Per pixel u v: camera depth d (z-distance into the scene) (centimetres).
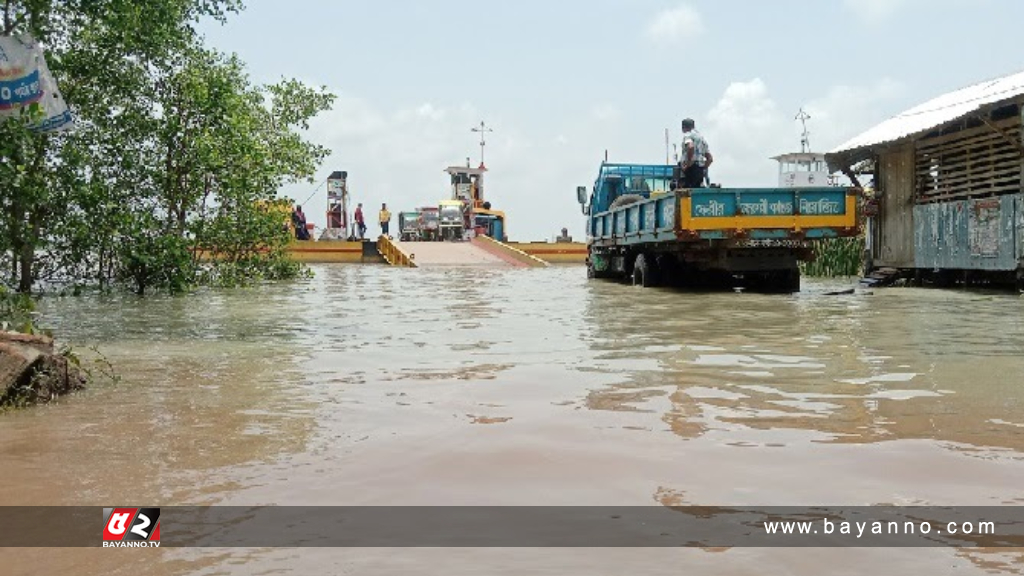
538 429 409
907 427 411
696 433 400
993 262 1672
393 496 305
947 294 1523
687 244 1580
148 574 234
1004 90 1677
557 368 609
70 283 1677
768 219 1505
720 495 303
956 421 424
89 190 1348
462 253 4006
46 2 1150
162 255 1518
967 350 704
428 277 2427
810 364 624
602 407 464
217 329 909
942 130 1867
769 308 1174
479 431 405
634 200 2016
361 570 236
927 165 1941
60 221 1409
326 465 347
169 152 1631
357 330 895
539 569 235
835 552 248
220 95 1644
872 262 2128
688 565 238
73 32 1384
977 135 1756
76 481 326
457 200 4984
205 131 1655
